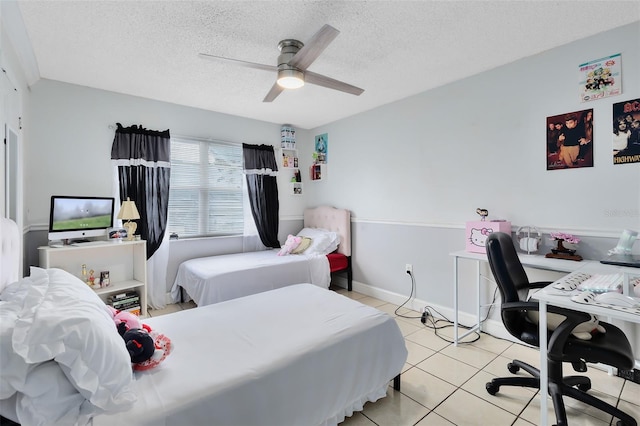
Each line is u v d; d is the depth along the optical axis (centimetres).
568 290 150
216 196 401
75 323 98
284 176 463
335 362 153
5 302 121
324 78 229
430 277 326
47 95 288
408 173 344
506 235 198
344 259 409
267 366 131
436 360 235
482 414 175
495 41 227
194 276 316
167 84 302
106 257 315
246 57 248
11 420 90
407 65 265
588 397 166
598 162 220
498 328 274
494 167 273
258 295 228
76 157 303
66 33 212
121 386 103
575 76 229
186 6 184
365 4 183
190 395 111
